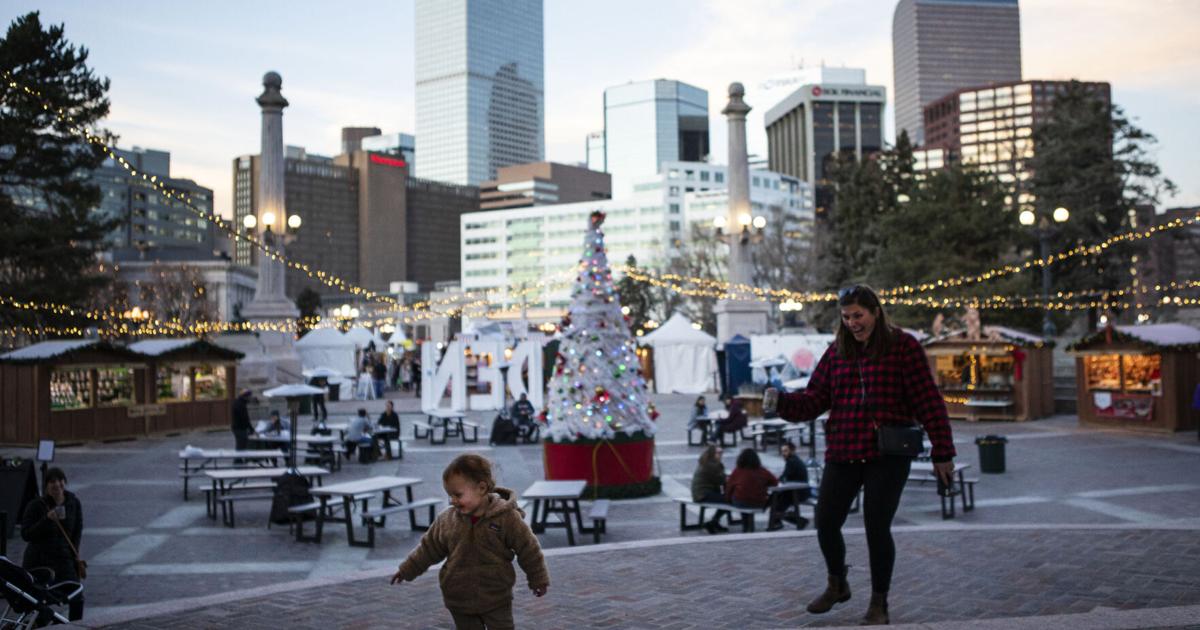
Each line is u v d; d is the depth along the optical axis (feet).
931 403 18.15
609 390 56.24
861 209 220.23
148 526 47.50
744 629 20.25
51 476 27.63
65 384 87.45
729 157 174.91
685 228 545.85
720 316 174.91
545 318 611.06
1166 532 30.01
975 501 51.37
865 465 18.86
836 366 19.20
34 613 21.88
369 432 76.95
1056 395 113.19
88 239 124.26
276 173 146.20
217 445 88.69
